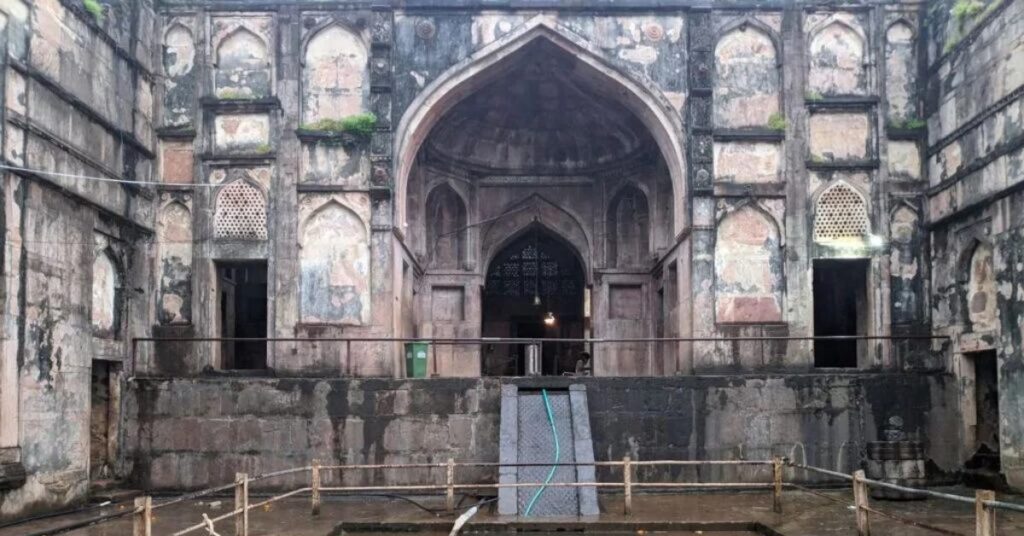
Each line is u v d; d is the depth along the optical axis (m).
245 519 5.99
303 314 9.60
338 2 9.94
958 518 6.80
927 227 9.73
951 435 8.81
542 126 12.55
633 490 8.52
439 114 10.29
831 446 8.66
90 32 8.28
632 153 12.40
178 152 9.77
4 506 6.74
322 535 6.29
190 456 8.60
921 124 9.85
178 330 9.52
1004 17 8.27
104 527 6.73
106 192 8.57
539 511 7.19
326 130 9.80
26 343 7.07
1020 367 7.95
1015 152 8.02
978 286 8.80
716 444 8.63
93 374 8.70
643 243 12.91
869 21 9.95
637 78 9.96
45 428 7.31
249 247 9.66
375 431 8.61
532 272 14.47
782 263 9.70
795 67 9.91
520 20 10.02
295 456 8.60
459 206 12.98
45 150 7.41
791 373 9.35
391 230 9.72
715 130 9.83
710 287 9.67
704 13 9.98
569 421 8.30
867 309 9.89
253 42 9.95
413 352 9.68
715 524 6.73
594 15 10.03
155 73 9.80
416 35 10.00
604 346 12.77
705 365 9.59
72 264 7.84
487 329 14.71
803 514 7.02
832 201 9.82
